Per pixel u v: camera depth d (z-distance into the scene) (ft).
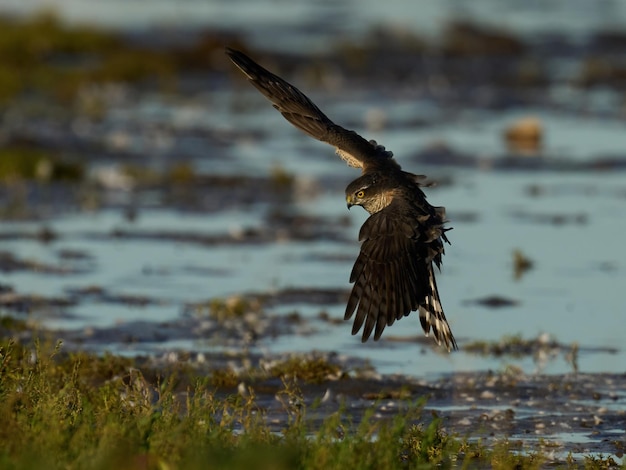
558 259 60.29
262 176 79.97
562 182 79.05
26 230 64.80
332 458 28.68
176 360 42.29
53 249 61.05
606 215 69.77
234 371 41.47
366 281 25.49
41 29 128.88
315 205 72.95
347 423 36.88
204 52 126.93
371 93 115.03
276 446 29.22
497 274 57.41
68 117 97.50
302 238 65.00
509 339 46.80
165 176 78.18
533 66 128.36
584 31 152.46
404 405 39.19
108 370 40.78
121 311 50.57
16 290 53.36
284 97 28.73
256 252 61.93
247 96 113.80
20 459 26.68
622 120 102.37
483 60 132.36
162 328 48.19
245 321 49.39
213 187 76.64
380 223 25.70
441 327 26.04
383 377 41.96
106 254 60.54
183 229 66.28
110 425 28.48
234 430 35.35
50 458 27.09
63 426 29.35
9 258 58.80
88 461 26.73
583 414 38.47
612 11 180.04
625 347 46.42
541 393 40.70
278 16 171.53
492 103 110.83
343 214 70.69
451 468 31.58
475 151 88.48
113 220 67.77
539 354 45.34
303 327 49.01
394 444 30.63
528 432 36.65
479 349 46.24
